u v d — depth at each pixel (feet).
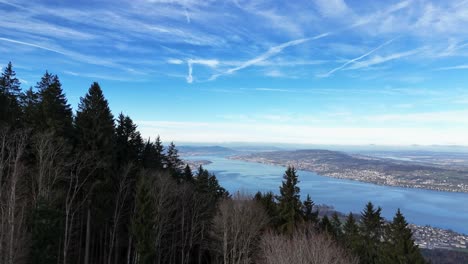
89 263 117.19
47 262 79.15
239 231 112.57
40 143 89.35
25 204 80.23
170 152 187.01
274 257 73.77
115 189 117.60
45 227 80.07
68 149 99.30
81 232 108.37
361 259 140.87
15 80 135.54
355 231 154.71
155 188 115.03
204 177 156.87
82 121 107.86
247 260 105.70
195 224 128.06
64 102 121.49
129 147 143.43
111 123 115.24
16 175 74.79
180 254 141.18
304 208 136.67
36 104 120.78
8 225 75.46
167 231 127.95
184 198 129.59
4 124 95.76
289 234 101.30
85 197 100.42
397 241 120.47
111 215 115.24
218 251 119.34
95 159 103.71
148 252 95.66
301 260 67.10
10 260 68.90
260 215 116.57
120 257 132.26
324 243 76.43
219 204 128.88
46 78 129.70
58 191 92.07
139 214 97.76
